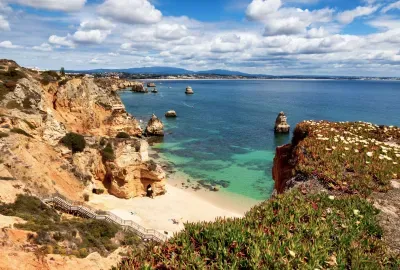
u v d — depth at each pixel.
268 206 11.21
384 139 22.28
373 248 9.02
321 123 24.09
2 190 23.75
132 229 29.44
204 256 7.84
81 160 42.34
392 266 8.22
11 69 51.94
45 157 36.34
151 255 7.71
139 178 44.41
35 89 51.38
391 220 11.55
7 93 42.44
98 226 24.53
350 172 15.53
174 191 48.00
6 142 31.88
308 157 17.12
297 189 13.36
